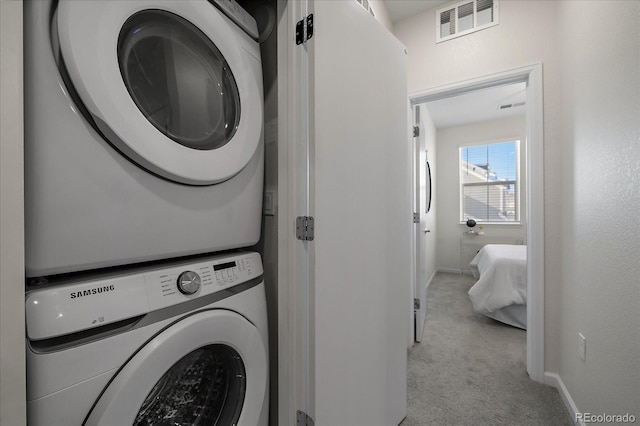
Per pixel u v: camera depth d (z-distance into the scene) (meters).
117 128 0.52
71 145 0.48
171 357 0.58
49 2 0.46
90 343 0.49
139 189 0.58
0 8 0.38
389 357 1.33
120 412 0.50
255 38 0.97
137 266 0.65
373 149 1.21
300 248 0.93
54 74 0.46
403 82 1.47
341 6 1.03
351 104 1.08
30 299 0.44
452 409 1.55
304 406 0.92
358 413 1.10
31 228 0.44
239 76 0.82
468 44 2.00
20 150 0.40
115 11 0.53
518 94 3.77
